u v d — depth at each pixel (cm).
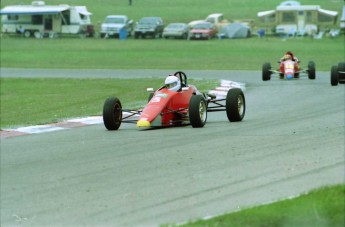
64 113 7744
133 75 13500
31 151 4812
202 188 3309
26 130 6062
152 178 3619
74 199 3272
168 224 2705
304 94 8594
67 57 18788
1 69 15575
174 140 4894
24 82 12438
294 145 4409
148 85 11238
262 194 3116
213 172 3666
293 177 3431
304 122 5684
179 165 3925
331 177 3375
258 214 2711
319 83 10281
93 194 3344
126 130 5697
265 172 3584
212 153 4259
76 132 5762
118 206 3084
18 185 3666
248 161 3922
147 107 5466
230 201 3034
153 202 3109
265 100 8031
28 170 4091
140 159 4206
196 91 5872
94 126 6175
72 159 4384
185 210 2941
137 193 3297
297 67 11356
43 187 3581
